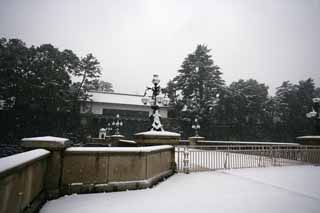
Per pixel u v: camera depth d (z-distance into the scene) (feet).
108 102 152.35
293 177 28.71
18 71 121.90
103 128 139.03
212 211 15.51
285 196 19.60
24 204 12.35
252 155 44.70
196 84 167.12
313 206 16.87
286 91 176.96
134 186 21.04
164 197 18.81
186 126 157.89
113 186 19.93
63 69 134.51
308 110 164.45
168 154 30.42
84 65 155.22
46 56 130.93
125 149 21.02
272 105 165.07
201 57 176.14
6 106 123.75
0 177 8.98
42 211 14.53
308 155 44.86
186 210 15.65
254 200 18.28
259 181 25.90
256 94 162.20
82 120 138.21
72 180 18.37
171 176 29.01
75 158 18.71
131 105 157.28
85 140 131.85
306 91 180.55
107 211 15.02
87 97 145.18
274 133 160.56
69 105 131.44
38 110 125.29
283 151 46.55
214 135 154.61
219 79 169.27
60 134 129.39
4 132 119.85
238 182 25.23
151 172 23.85
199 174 30.63
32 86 118.52
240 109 156.25
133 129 151.02
